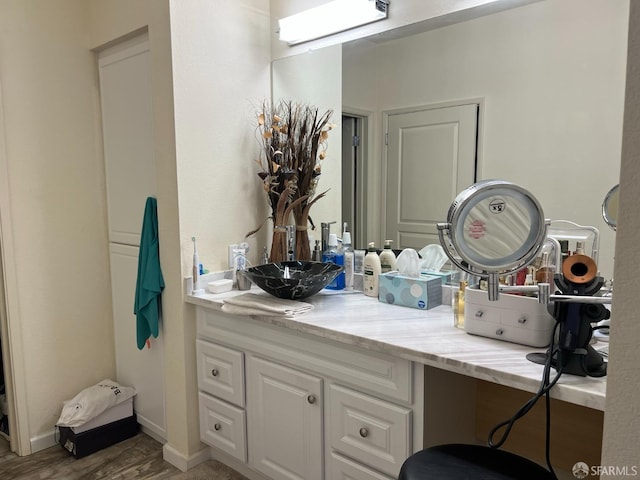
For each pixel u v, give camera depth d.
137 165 2.35
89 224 2.56
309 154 2.28
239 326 1.98
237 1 2.25
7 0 2.22
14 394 2.35
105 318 2.65
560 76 1.60
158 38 2.06
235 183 2.30
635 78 0.84
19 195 2.30
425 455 1.22
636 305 0.87
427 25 1.89
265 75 2.40
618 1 1.48
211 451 2.33
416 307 1.83
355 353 1.58
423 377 1.42
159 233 2.19
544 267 1.49
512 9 1.68
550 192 1.65
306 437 1.78
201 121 2.13
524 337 1.39
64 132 2.44
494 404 1.69
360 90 2.11
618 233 0.88
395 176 2.04
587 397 1.09
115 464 2.29
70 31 2.43
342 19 2.07
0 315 2.33
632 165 0.85
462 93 1.83
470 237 1.13
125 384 2.62
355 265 2.18
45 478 2.19
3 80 2.21
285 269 2.00
